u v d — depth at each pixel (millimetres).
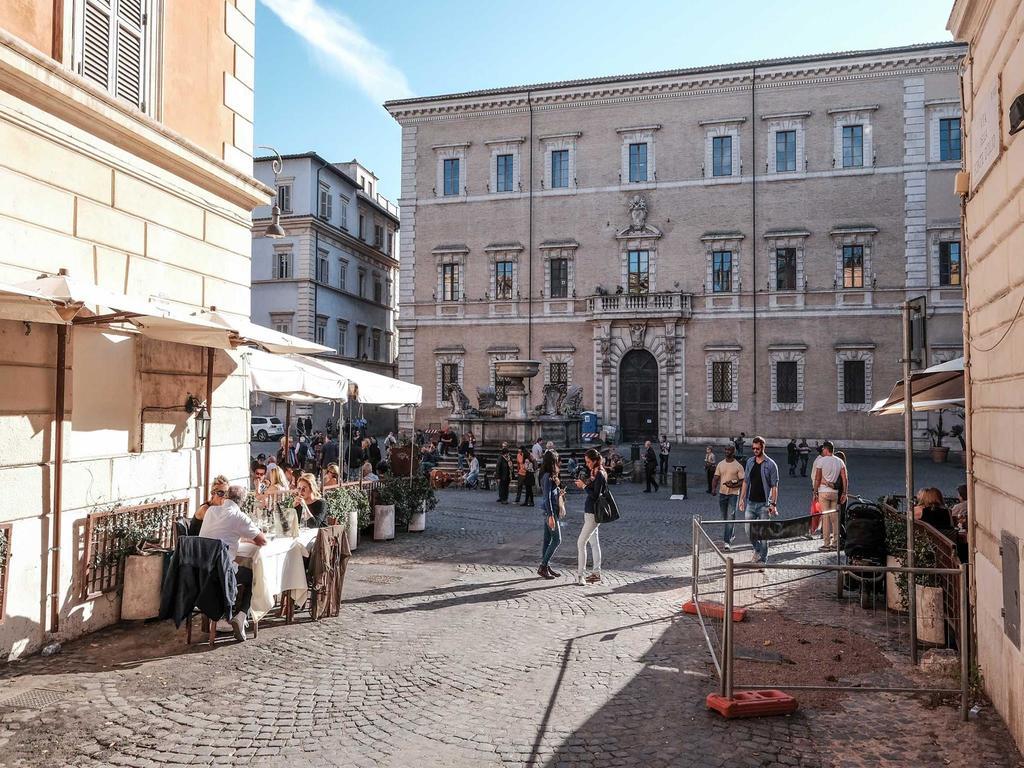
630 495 23594
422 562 12883
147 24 9742
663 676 7242
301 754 5574
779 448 39500
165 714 6285
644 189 42281
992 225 6516
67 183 8180
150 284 9578
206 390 10852
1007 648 5914
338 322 53406
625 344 42188
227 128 11430
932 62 38281
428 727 6066
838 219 39719
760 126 40844
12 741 5746
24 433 7668
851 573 9672
